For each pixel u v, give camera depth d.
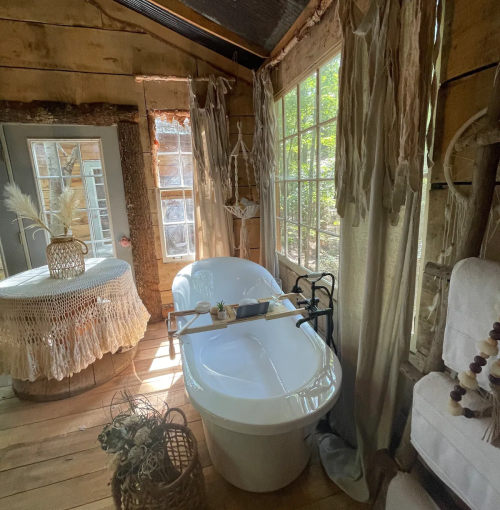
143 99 2.63
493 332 0.65
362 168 1.19
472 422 0.74
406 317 1.07
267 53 2.35
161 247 2.92
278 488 1.33
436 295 1.02
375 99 1.07
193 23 2.13
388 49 1.00
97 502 1.32
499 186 0.80
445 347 0.81
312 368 1.37
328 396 1.09
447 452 0.80
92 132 2.57
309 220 2.10
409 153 0.96
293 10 1.82
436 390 0.84
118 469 1.08
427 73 0.92
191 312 1.69
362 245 1.30
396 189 1.04
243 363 2.05
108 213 2.73
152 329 2.86
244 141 2.89
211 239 2.89
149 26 2.53
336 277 1.80
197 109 2.63
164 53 2.60
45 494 1.36
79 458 1.53
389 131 1.06
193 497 1.15
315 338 1.48
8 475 1.44
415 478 0.98
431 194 1.02
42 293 1.78
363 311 1.21
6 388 2.08
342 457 1.42
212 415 1.03
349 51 1.20
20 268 2.61
